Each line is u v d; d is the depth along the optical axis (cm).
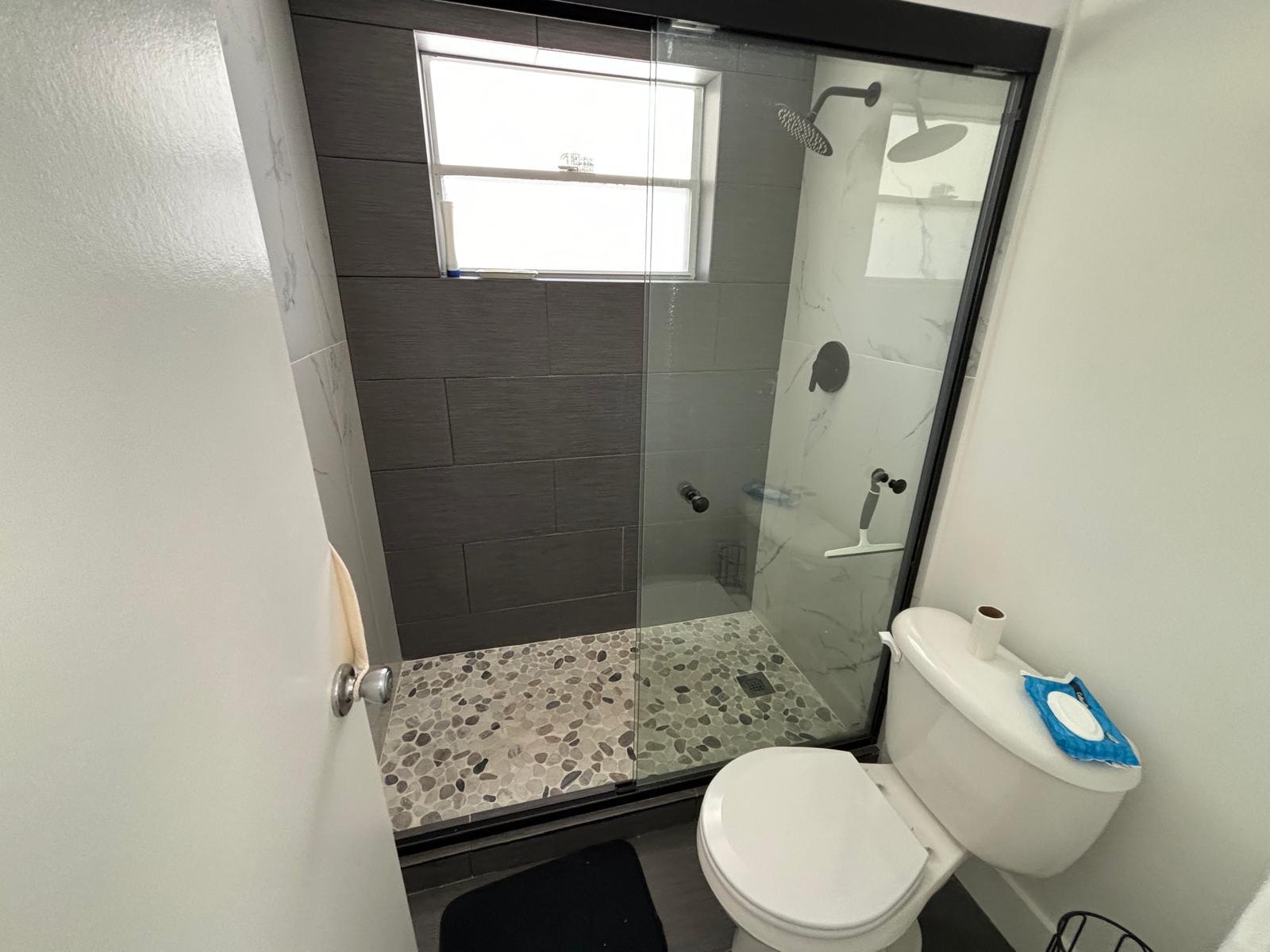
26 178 25
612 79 144
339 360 134
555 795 137
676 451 166
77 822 26
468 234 150
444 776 142
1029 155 104
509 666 185
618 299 157
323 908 56
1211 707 79
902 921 90
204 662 37
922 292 127
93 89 29
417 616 181
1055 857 89
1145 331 86
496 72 137
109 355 30
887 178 129
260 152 94
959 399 124
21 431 24
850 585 158
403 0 117
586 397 166
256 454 46
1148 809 89
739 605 190
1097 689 97
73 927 25
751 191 145
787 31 94
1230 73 73
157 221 34
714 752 151
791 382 168
